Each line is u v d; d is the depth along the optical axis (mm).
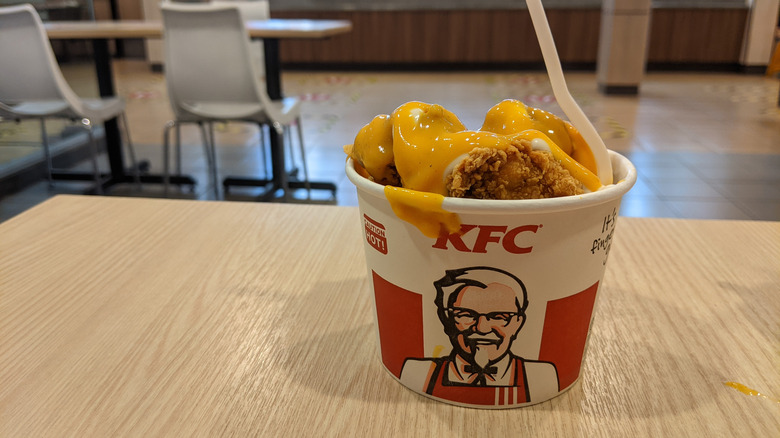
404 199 192
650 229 375
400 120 207
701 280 310
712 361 243
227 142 1981
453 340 211
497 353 210
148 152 1873
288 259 334
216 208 409
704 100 2646
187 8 1147
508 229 191
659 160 1728
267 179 1534
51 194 1491
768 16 3289
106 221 384
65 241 352
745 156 1770
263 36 1296
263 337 260
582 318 217
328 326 270
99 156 1847
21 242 349
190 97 1251
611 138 1974
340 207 414
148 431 202
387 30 3549
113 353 245
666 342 258
